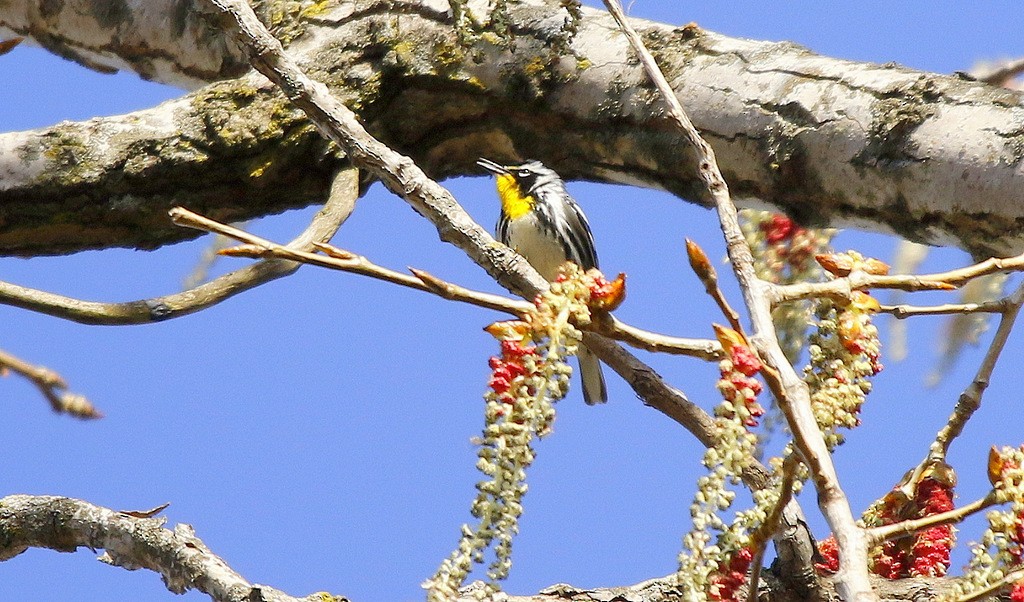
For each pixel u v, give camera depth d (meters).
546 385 4.66
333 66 10.28
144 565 6.81
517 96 10.02
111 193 9.66
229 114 9.81
